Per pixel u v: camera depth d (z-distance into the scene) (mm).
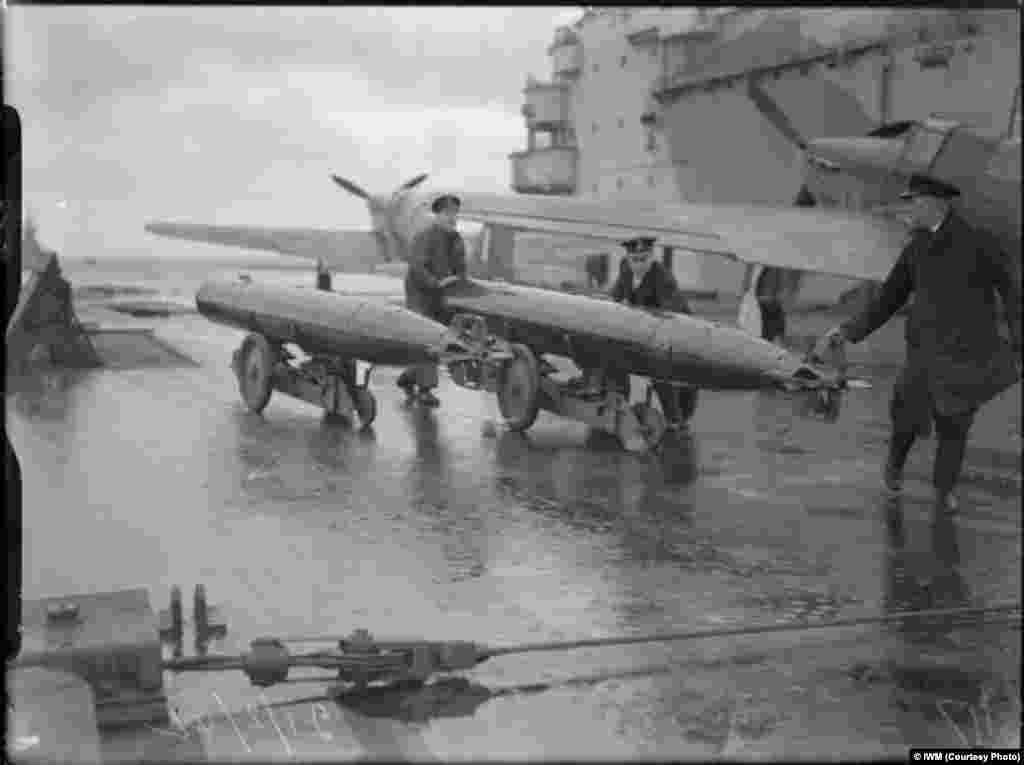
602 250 23953
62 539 5320
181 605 4012
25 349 12414
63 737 2555
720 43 20781
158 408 9789
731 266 22578
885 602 4562
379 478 7012
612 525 5891
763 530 5820
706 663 3764
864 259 13883
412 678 3365
